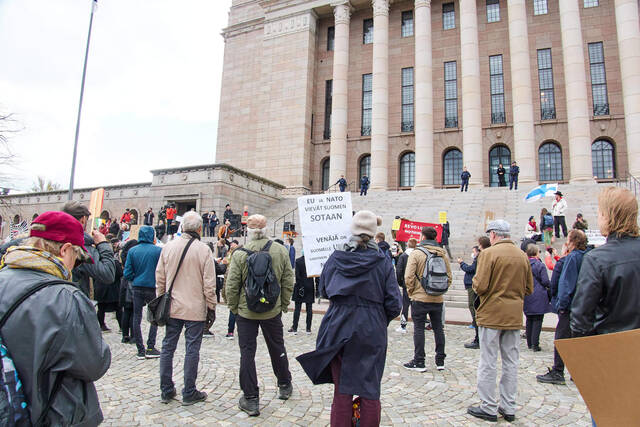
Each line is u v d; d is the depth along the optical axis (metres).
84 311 2.00
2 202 29.22
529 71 28.41
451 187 31.28
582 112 26.75
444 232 15.82
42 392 1.84
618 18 27.38
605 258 2.54
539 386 5.41
